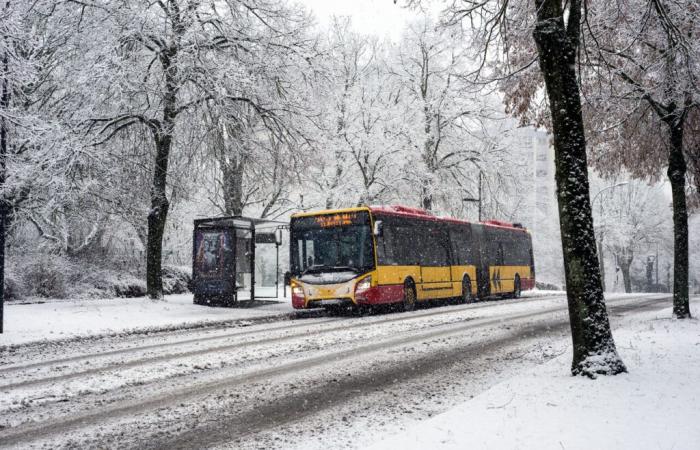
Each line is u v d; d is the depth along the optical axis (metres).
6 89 17.98
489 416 6.30
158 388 8.61
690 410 6.37
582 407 6.58
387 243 21.56
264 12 25.58
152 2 22.91
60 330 16.30
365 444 5.90
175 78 22.88
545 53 9.01
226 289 23.88
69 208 24.98
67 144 20.69
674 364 9.11
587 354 8.46
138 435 6.34
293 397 8.02
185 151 25.31
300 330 16.08
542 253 70.56
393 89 39.22
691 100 15.81
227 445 5.96
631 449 5.10
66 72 24.17
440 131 38.03
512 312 21.58
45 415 7.19
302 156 26.70
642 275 94.31
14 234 24.66
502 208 39.78
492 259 30.69
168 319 19.25
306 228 21.47
